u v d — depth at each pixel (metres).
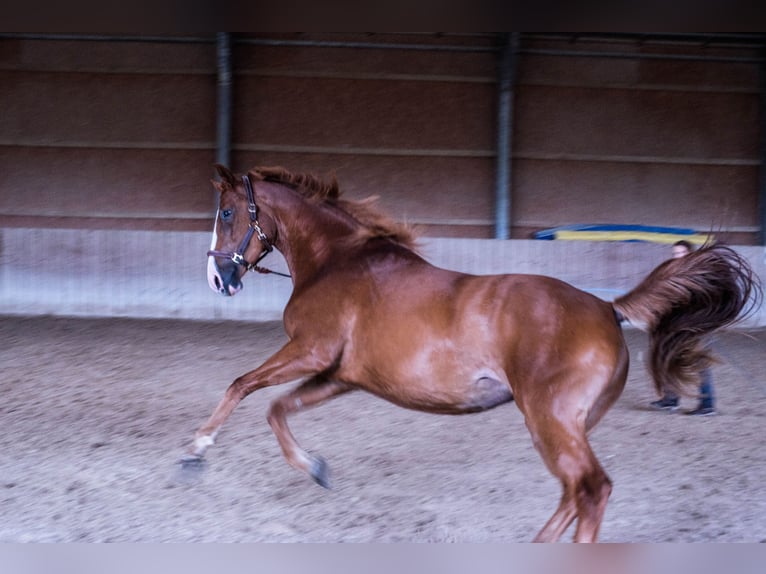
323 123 13.66
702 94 14.09
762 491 5.63
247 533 4.86
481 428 7.00
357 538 4.81
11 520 4.95
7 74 13.33
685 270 4.46
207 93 13.50
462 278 4.72
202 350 9.92
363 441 6.61
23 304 12.04
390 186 13.80
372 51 13.64
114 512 5.10
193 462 4.93
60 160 13.45
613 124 14.03
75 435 6.55
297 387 5.24
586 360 4.27
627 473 5.97
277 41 13.41
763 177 14.16
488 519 5.11
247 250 5.48
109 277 12.19
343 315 4.87
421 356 4.54
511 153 13.83
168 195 13.56
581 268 12.41
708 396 7.49
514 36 13.27
